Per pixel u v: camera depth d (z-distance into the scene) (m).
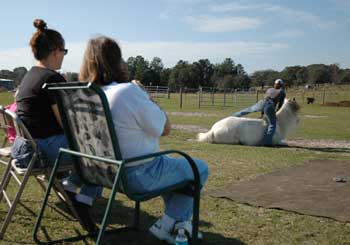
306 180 6.48
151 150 3.28
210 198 5.30
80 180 3.63
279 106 11.80
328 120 21.38
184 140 11.86
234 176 6.66
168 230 3.65
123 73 3.42
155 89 47.50
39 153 3.81
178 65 118.94
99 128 3.08
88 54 3.35
